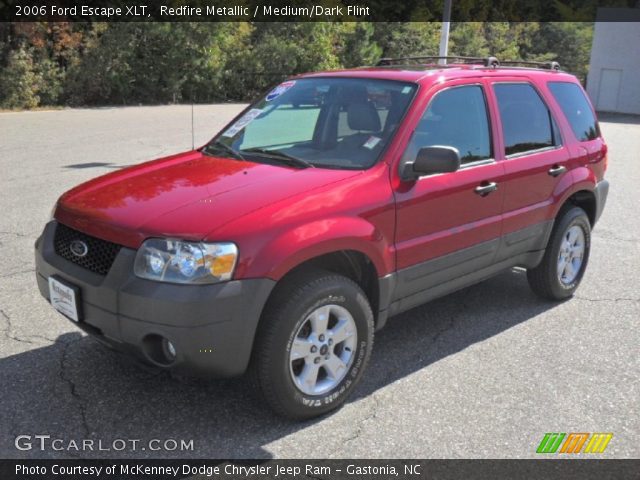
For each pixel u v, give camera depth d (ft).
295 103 14.60
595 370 13.83
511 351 14.67
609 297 18.33
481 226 14.29
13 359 13.33
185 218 10.42
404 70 14.88
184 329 9.85
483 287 18.94
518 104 15.93
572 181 16.88
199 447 10.71
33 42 67.51
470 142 14.30
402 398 12.50
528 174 15.47
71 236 11.37
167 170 13.02
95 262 10.91
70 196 12.26
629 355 14.60
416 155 12.98
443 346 14.87
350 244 11.43
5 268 18.60
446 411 12.07
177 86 81.10
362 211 11.71
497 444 11.08
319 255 11.07
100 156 38.14
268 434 11.13
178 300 9.79
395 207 12.28
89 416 11.47
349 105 13.70
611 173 40.91
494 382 13.21
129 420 11.39
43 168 33.73
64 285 11.06
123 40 74.69
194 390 12.41
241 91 90.68
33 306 16.01
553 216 16.53
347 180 11.90
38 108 68.33
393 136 12.78
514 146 15.42
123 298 10.18
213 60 83.51
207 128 53.42
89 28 73.51
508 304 17.60
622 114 104.88
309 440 11.02
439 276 13.73
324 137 13.70
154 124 55.42
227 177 12.17
